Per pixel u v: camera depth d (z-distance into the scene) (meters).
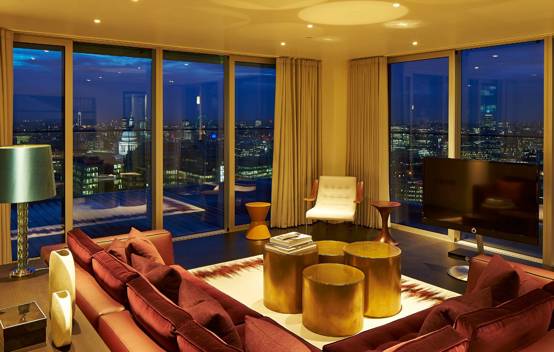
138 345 1.87
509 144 5.60
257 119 6.88
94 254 2.70
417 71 6.49
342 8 3.89
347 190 6.56
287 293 3.70
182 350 1.71
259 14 4.08
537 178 4.20
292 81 6.78
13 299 2.39
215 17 4.20
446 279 4.62
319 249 4.05
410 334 2.47
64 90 5.27
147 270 2.56
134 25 4.53
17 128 5.11
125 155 5.87
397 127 6.81
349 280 3.30
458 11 3.97
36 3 3.71
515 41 5.34
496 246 5.70
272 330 1.73
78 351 1.88
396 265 3.65
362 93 6.88
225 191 6.62
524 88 5.42
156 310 1.93
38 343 1.90
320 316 3.28
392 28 4.66
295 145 6.84
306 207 6.96
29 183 2.55
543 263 5.18
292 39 5.28
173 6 3.81
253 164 6.89
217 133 6.58
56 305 1.88
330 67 7.12
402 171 6.79
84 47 5.42
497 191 4.52
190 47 5.84
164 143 6.10
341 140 7.24
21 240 2.76
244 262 5.17
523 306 1.92
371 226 6.85
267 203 6.36
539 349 1.89
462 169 4.80
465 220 4.80
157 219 6.04
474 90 5.91
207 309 1.98
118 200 5.86
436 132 6.32
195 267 5.00
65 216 5.37
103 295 2.38
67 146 5.32
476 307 2.11
